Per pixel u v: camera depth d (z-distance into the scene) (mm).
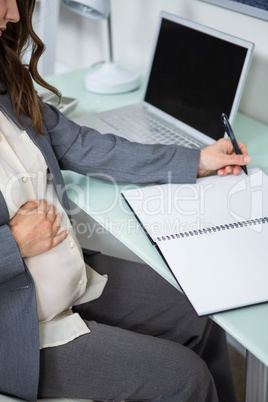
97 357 1081
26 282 1058
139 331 1304
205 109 1479
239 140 1498
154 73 1657
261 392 1091
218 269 964
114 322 1301
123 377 1092
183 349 1144
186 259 988
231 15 1604
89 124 1604
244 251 1004
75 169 1295
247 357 1087
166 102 1617
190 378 1110
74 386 1089
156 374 1098
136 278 1342
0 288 1053
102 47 2291
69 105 1665
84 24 2352
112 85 1839
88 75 1895
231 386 1422
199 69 1488
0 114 1119
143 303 1315
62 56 2611
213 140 1458
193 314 1306
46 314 1117
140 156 1266
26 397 1054
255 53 1579
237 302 899
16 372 1044
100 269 1357
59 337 1082
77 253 1171
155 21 1911
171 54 1583
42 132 1173
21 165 1094
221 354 1401
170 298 1317
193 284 934
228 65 1395
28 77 1150
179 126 1572
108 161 1275
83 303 1305
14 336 1045
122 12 2068
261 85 1597
